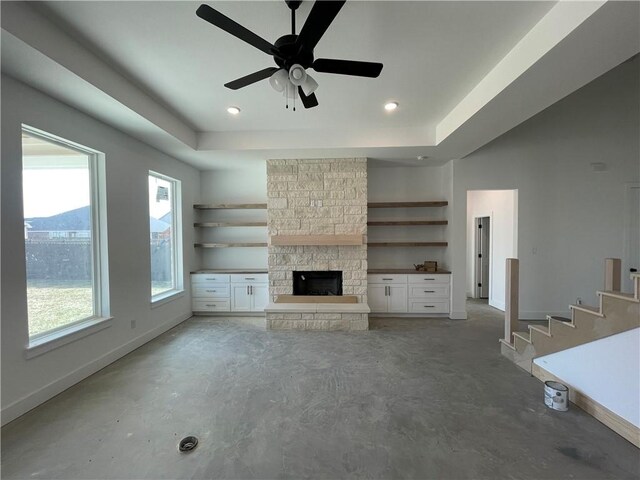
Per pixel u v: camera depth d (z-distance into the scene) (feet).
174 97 9.82
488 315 16.39
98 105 8.52
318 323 13.89
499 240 17.71
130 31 6.53
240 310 16.31
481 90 8.83
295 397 7.99
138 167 11.79
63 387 8.34
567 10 5.63
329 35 6.74
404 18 6.20
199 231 17.84
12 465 5.62
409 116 11.58
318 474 5.40
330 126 12.69
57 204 8.95
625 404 6.40
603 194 15.06
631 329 6.31
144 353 11.09
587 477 5.31
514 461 5.70
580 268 15.17
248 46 7.09
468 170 15.44
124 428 6.70
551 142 15.20
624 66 14.76
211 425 6.81
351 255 15.31
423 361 10.32
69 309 9.21
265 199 17.81
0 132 6.84
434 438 6.34
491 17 6.20
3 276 6.89
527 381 8.87
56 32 6.37
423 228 17.40
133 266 11.45
